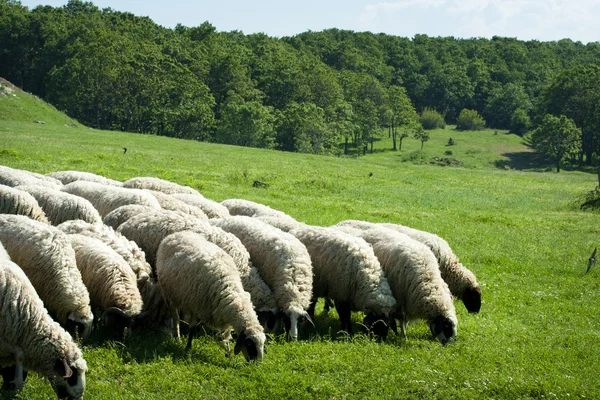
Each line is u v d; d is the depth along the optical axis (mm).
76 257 10062
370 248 12125
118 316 9617
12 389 7824
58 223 13133
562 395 9461
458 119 173375
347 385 9148
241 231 12062
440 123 170000
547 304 15711
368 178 41812
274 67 130625
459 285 13727
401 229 14508
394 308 11523
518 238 24703
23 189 13570
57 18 129875
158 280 10180
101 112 97812
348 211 27094
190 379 8875
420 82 193000
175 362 9305
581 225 29328
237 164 41812
